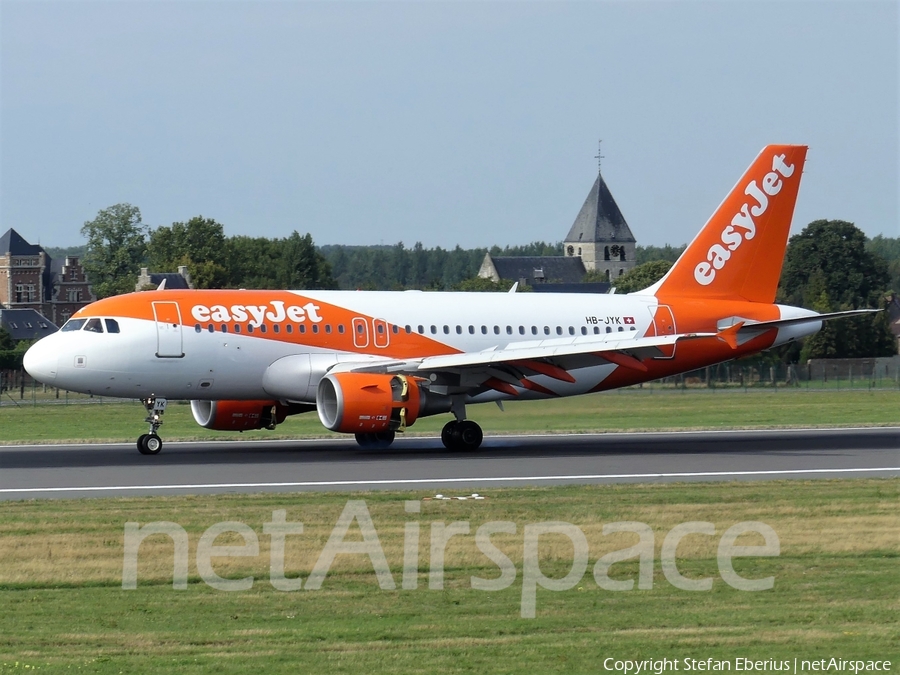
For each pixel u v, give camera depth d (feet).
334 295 501.97
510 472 397.60
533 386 520.83
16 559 250.78
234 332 469.98
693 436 553.23
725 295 570.05
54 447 500.33
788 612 215.10
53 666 182.80
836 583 235.40
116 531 278.87
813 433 570.87
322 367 479.00
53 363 451.12
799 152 576.20
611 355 482.28
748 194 570.05
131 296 470.80
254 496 334.03
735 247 570.05
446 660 186.50
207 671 180.65
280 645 193.67
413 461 432.66
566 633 201.67
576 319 538.06
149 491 348.18
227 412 504.84
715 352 558.56
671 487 357.20
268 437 551.18
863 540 273.13
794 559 255.09
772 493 344.08
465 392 484.33
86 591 227.61
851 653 192.24
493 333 517.96
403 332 500.33
